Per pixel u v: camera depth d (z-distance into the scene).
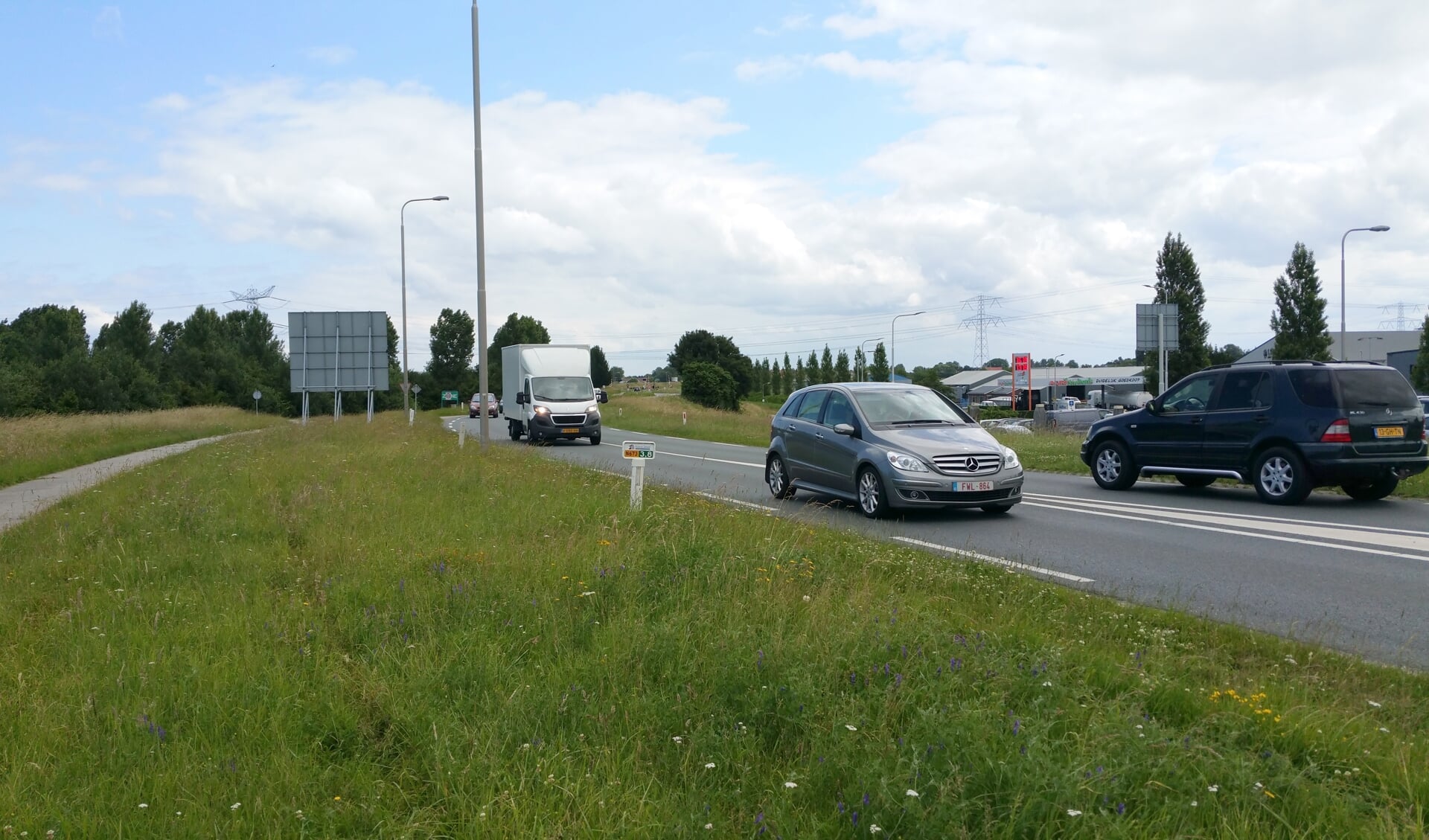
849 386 13.45
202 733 4.16
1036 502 13.57
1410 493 13.77
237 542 9.05
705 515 9.76
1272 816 3.26
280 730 4.16
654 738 4.04
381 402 105.81
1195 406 14.02
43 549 9.23
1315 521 11.36
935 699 4.16
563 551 7.49
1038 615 6.29
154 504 11.92
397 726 4.23
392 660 5.06
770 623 5.47
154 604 6.47
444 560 7.50
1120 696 4.36
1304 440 12.50
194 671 4.84
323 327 43.09
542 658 5.09
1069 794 3.22
